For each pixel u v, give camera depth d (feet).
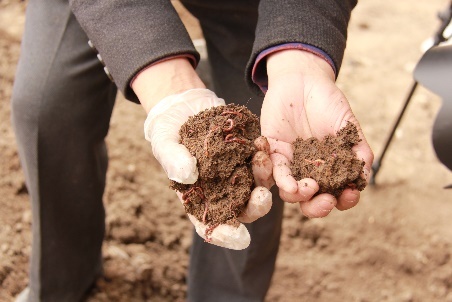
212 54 3.09
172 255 4.05
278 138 2.32
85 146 2.88
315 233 4.35
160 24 2.30
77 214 3.10
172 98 2.27
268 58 2.37
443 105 2.63
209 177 2.12
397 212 4.53
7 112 4.82
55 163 2.87
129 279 3.78
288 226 4.36
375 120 5.35
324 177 2.14
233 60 2.98
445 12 3.68
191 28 5.66
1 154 4.41
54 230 3.09
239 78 3.01
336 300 4.02
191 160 2.08
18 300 3.49
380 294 4.05
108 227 4.04
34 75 2.70
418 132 5.26
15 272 3.74
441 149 2.64
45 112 2.71
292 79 2.30
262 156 2.16
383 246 4.29
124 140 4.71
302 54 2.33
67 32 2.66
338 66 2.39
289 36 2.31
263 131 2.32
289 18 2.33
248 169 2.17
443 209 4.58
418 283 4.13
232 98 3.07
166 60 2.30
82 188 3.01
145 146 4.69
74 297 3.44
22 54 2.79
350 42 6.39
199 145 2.14
